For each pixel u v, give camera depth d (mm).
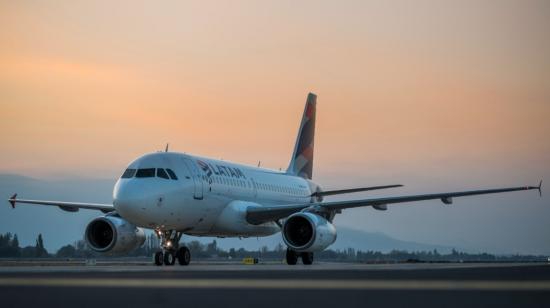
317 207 52938
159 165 48062
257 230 57188
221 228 54031
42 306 16391
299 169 73062
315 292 19531
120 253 49406
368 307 16000
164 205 46875
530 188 51812
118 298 18062
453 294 18812
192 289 20609
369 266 43688
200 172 51000
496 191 52094
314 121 76312
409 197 52500
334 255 109750
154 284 22688
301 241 52656
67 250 96500
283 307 16062
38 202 54844
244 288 20906
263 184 61438
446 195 52344
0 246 92625
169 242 49625
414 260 68875
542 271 31391
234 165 58312
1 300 17719
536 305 16266
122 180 47250
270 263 62438
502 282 23203
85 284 22766
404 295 18578
